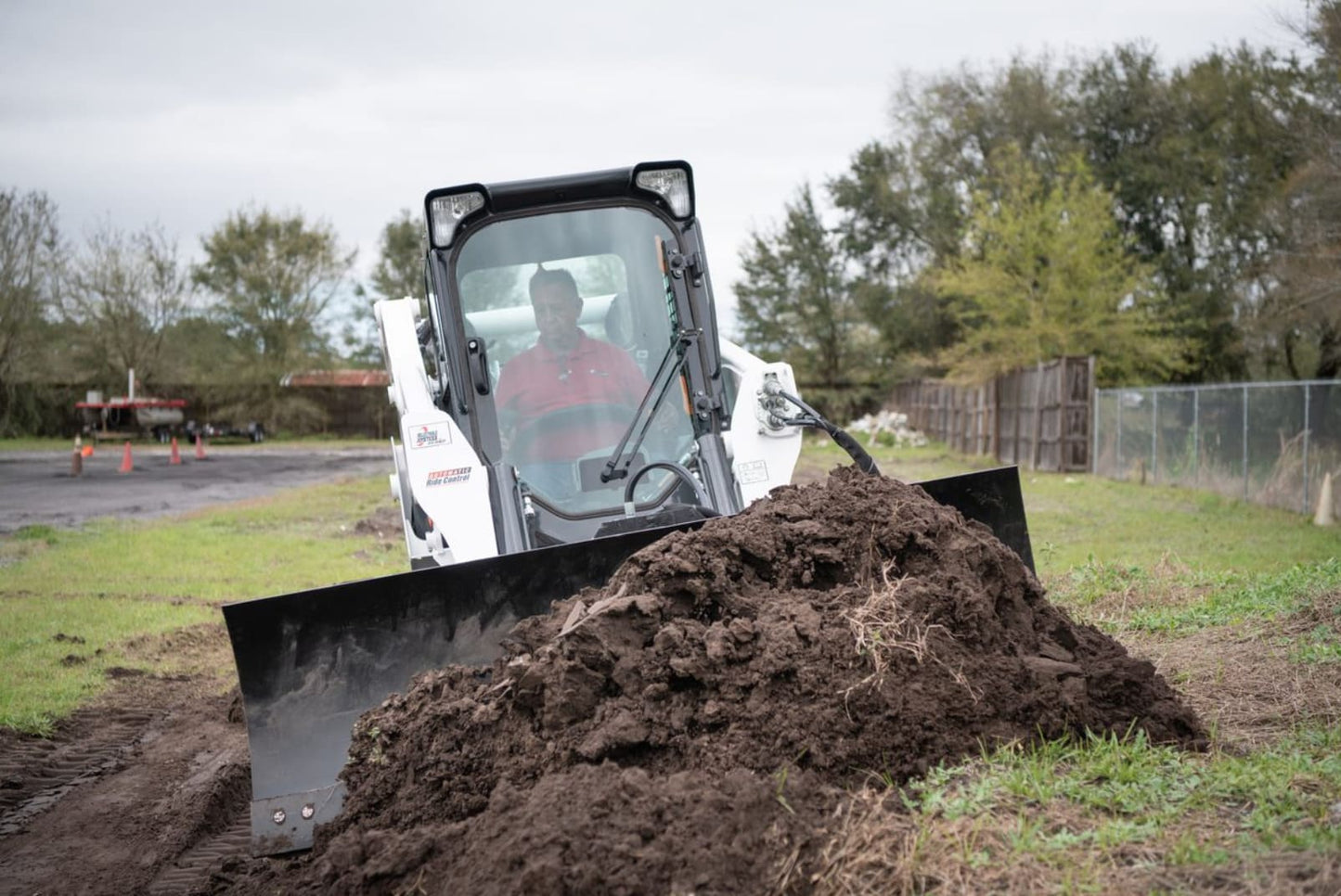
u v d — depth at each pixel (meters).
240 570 12.17
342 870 3.78
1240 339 29.47
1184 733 4.23
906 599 4.18
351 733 4.45
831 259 44.69
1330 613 5.95
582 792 3.60
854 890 3.21
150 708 7.20
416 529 7.00
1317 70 20.20
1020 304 28.06
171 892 4.46
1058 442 25.00
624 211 6.02
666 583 4.25
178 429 46.66
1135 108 35.19
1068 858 3.26
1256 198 28.14
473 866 3.49
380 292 49.31
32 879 4.63
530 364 5.88
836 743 3.82
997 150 32.22
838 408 43.84
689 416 5.91
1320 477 15.01
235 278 48.66
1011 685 4.14
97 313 46.31
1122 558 10.80
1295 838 3.24
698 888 3.20
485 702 4.24
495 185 5.85
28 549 13.44
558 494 5.72
